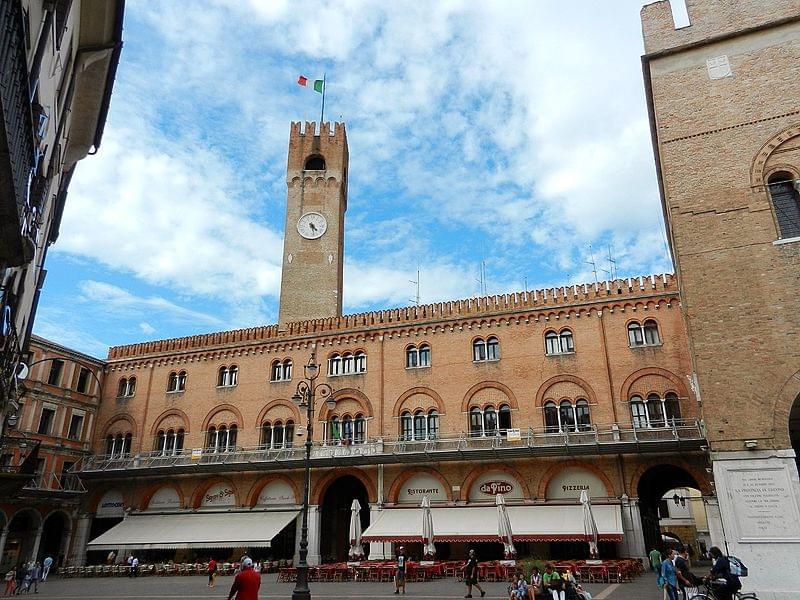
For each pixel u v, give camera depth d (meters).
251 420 50.62
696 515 70.50
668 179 24.11
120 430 54.53
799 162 22.48
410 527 40.22
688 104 24.86
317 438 47.97
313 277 60.28
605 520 37.38
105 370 57.06
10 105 9.02
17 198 10.74
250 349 52.91
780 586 18.27
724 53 25.08
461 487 42.53
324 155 65.06
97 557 51.56
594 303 43.81
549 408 42.81
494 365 45.06
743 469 19.70
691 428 37.81
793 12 24.47
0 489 23.86
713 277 22.09
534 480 41.22
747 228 22.27
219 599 27.89
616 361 42.03
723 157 23.56
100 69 21.53
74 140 25.23
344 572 36.06
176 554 50.03
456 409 44.97
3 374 18.34
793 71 23.72
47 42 13.23
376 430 46.56
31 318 26.44
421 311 48.62
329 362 50.19
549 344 44.34
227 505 48.69
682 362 40.47
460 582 33.59
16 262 13.14
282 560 44.66
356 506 39.75
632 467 39.31
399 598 26.66
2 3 8.06
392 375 47.69
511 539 35.94
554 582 20.73
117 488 52.12
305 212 63.00
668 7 26.58
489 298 46.91
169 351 55.56
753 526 19.06
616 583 30.69
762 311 21.05
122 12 19.27
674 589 20.80
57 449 50.81
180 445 52.44
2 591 34.00
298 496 46.72
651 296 42.44
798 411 22.72
